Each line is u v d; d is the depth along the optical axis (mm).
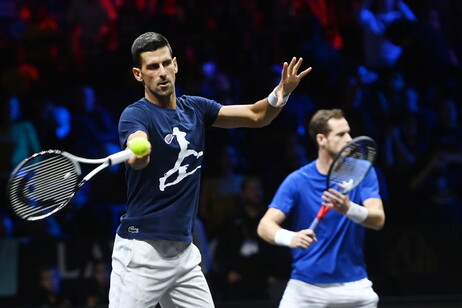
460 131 23031
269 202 20047
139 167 8867
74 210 19734
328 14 26891
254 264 18047
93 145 21781
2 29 27156
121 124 9586
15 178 9062
